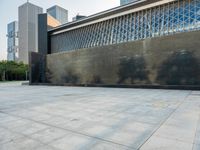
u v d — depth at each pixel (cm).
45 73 3155
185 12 2375
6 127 453
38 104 823
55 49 4106
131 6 2923
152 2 2680
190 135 363
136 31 2834
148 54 1844
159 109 639
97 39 3353
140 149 303
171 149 299
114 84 2023
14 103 866
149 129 408
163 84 1722
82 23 3647
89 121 495
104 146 320
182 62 1614
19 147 325
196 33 1545
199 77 1516
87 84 2295
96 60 2341
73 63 2666
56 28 4047
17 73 6656
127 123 464
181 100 855
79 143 337
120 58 2081
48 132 407
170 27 2450
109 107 704
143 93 1257
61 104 808
